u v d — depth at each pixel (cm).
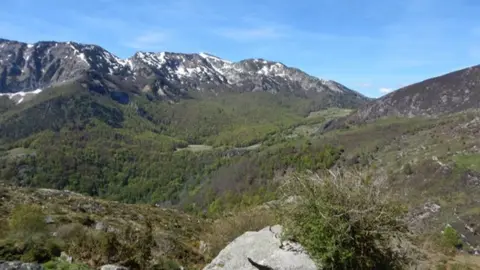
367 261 582
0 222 1622
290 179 652
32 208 1523
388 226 589
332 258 580
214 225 1411
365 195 596
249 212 1288
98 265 1055
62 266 939
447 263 1514
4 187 3666
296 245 638
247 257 660
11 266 766
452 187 7125
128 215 3300
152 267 1184
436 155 8750
